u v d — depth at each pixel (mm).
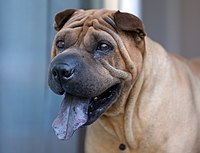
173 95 2598
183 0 5020
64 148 3559
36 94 3479
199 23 5074
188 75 2857
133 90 2479
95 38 2293
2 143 3406
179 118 2596
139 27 2354
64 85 2225
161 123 2539
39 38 3463
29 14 3449
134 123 2533
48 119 3504
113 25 2355
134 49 2400
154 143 2549
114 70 2309
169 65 2654
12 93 3432
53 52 2443
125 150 2625
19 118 3445
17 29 3430
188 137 2615
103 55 2301
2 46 3398
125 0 4098
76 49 2281
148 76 2514
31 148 3475
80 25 2377
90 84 2213
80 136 3578
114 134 2607
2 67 3402
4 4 3395
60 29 2572
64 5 3545
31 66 3463
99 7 3809
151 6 4738
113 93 2391
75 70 2191
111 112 2490
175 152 2568
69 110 2297
